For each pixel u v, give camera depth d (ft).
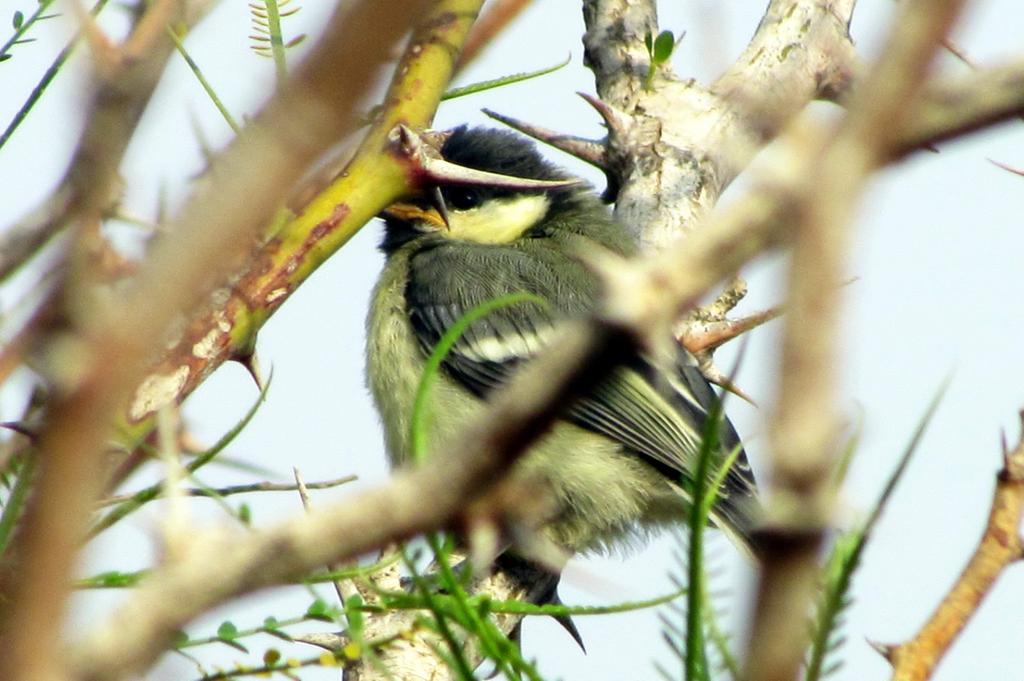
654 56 30.81
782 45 38.96
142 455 15.78
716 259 6.07
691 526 11.45
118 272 9.21
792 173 5.99
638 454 42.55
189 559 6.70
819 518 6.18
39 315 6.95
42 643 5.89
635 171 40.96
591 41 43.88
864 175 5.94
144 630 6.48
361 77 5.98
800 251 5.94
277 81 6.48
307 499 18.29
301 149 6.09
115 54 8.11
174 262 6.14
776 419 6.02
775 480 6.16
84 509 6.01
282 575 6.70
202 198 6.24
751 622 6.63
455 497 6.54
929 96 5.91
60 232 7.97
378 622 24.71
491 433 6.41
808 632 11.25
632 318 6.06
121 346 6.03
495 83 22.45
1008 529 13.65
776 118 6.46
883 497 11.27
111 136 7.83
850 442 10.25
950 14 5.79
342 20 5.95
